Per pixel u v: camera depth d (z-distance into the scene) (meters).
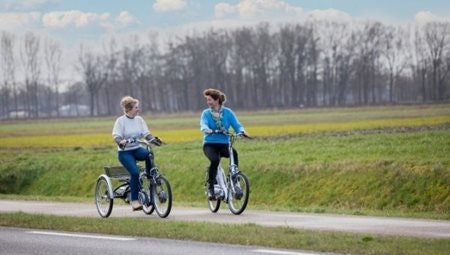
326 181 43.59
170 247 17.98
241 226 20.67
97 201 26.52
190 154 60.91
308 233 19.00
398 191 39.38
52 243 19.34
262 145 62.38
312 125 95.94
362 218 23.69
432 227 20.89
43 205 31.11
